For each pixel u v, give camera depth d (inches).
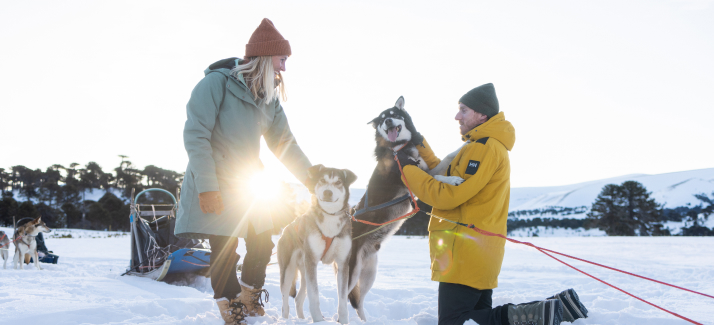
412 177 141.6
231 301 136.4
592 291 254.5
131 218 280.7
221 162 139.9
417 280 307.3
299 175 164.4
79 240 951.6
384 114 182.2
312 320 145.4
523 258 497.7
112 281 244.4
